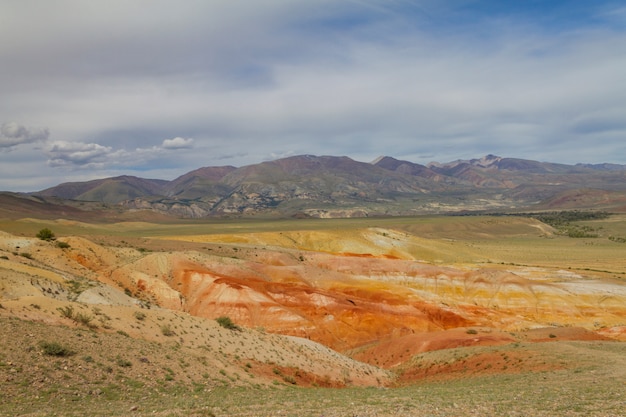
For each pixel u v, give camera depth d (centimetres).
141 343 3058
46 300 3203
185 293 7900
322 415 1820
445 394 2536
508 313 9812
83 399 1997
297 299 8425
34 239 7012
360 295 9612
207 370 3042
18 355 2212
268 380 3369
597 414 1719
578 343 4688
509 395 2305
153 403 2067
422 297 9750
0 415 1628
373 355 6344
